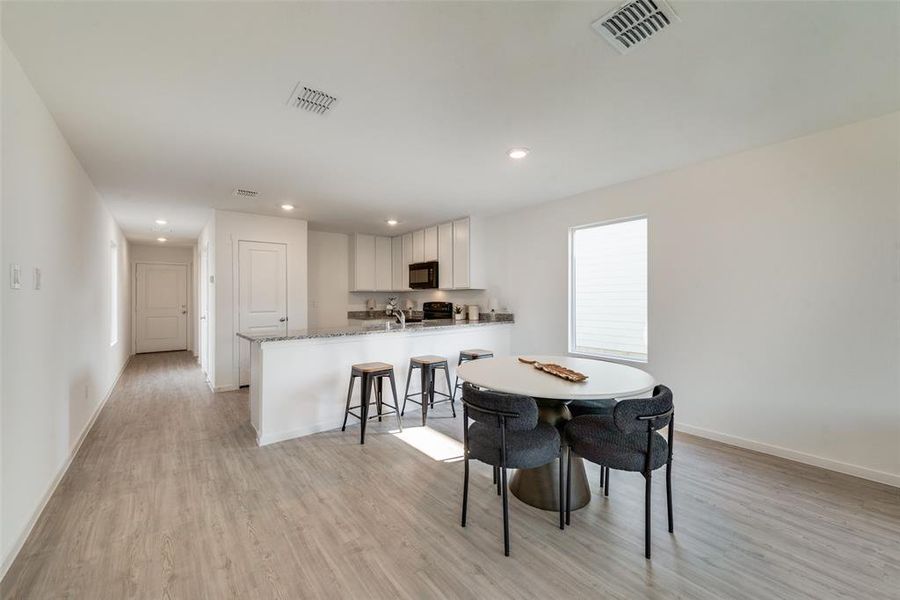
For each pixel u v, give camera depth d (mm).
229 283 4926
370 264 6719
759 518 2105
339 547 1870
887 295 2457
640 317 3797
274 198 4289
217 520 2086
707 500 2291
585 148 2932
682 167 3355
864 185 2523
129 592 1574
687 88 2115
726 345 3137
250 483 2504
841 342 2623
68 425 2760
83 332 3268
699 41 1727
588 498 2293
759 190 2947
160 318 8508
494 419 1884
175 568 1716
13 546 1760
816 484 2469
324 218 5379
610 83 2062
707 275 3232
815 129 2635
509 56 1827
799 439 2797
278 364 3236
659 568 1728
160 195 4109
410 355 4121
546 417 2385
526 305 4793
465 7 1511
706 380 3254
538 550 1853
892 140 2426
